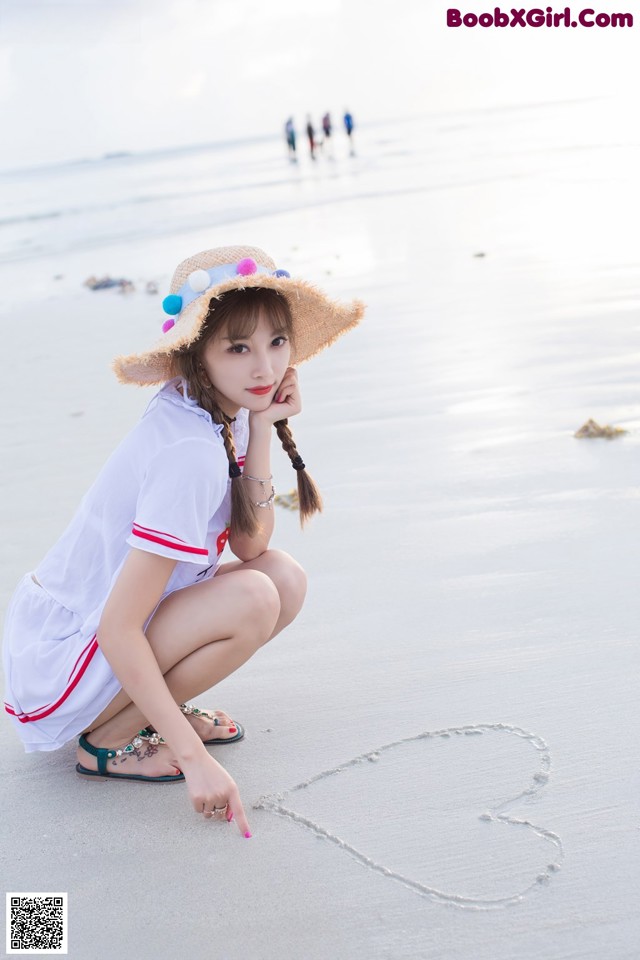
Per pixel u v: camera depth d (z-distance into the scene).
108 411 5.97
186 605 2.40
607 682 2.70
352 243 11.42
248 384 2.37
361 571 3.49
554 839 2.14
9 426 5.83
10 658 2.55
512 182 15.61
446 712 2.64
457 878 2.06
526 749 2.46
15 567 3.88
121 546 2.39
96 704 2.45
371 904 2.01
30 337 8.41
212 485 2.28
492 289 7.92
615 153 18.11
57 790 2.52
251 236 13.19
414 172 20.22
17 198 29.66
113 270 12.05
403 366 6.02
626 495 3.85
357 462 4.54
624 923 1.90
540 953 1.85
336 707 2.72
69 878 2.17
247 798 2.39
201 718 2.60
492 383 5.45
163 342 2.36
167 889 2.11
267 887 2.09
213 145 81.31
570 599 3.15
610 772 2.34
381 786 2.38
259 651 3.05
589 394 5.06
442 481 4.20
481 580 3.33
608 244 9.23
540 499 3.91
